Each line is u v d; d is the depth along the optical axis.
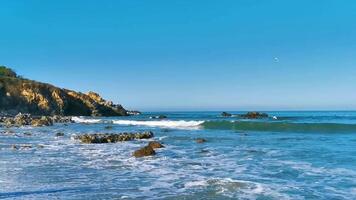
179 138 38.22
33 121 68.06
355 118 86.56
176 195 13.84
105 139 34.78
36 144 32.66
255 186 15.19
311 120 75.06
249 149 28.36
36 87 113.75
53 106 114.94
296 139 36.75
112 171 18.94
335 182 16.11
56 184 15.74
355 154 24.89
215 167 20.16
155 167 20.22
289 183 15.88
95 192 14.35
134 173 18.38
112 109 134.88
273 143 32.97
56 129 56.34
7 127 59.50
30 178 17.06
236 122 56.34
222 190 14.55
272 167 20.03
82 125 69.12
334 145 30.72
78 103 125.06
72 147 30.47
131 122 75.12
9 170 19.17
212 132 47.97
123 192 14.34
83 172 18.67
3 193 14.11
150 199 13.28
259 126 53.38
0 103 104.75
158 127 61.97
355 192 14.36
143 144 32.72
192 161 22.38
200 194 13.97
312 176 17.45
